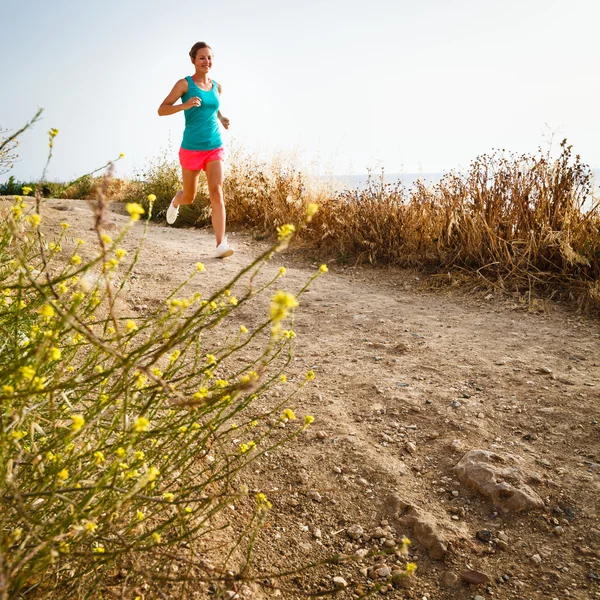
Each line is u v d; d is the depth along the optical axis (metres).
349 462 2.31
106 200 1.02
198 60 5.23
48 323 1.61
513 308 4.43
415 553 1.85
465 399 2.83
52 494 1.12
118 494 1.33
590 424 2.56
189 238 7.38
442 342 3.70
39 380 1.09
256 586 1.64
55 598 1.29
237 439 2.40
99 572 1.35
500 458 2.27
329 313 4.32
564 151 4.93
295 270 5.94
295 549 1.86
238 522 1.93
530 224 5.08
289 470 2.26
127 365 1.04
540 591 1.68
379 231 6.26
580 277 4.64
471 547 1.86
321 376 3.12
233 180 9.30
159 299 4.25
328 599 1.65
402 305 4.66
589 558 1.79
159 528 1.31
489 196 5.40
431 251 5.75
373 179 6.75
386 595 1.68
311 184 7.89
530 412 2.70
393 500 2.08
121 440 1.34
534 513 2.00
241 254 6.52
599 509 2.00
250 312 4.16
